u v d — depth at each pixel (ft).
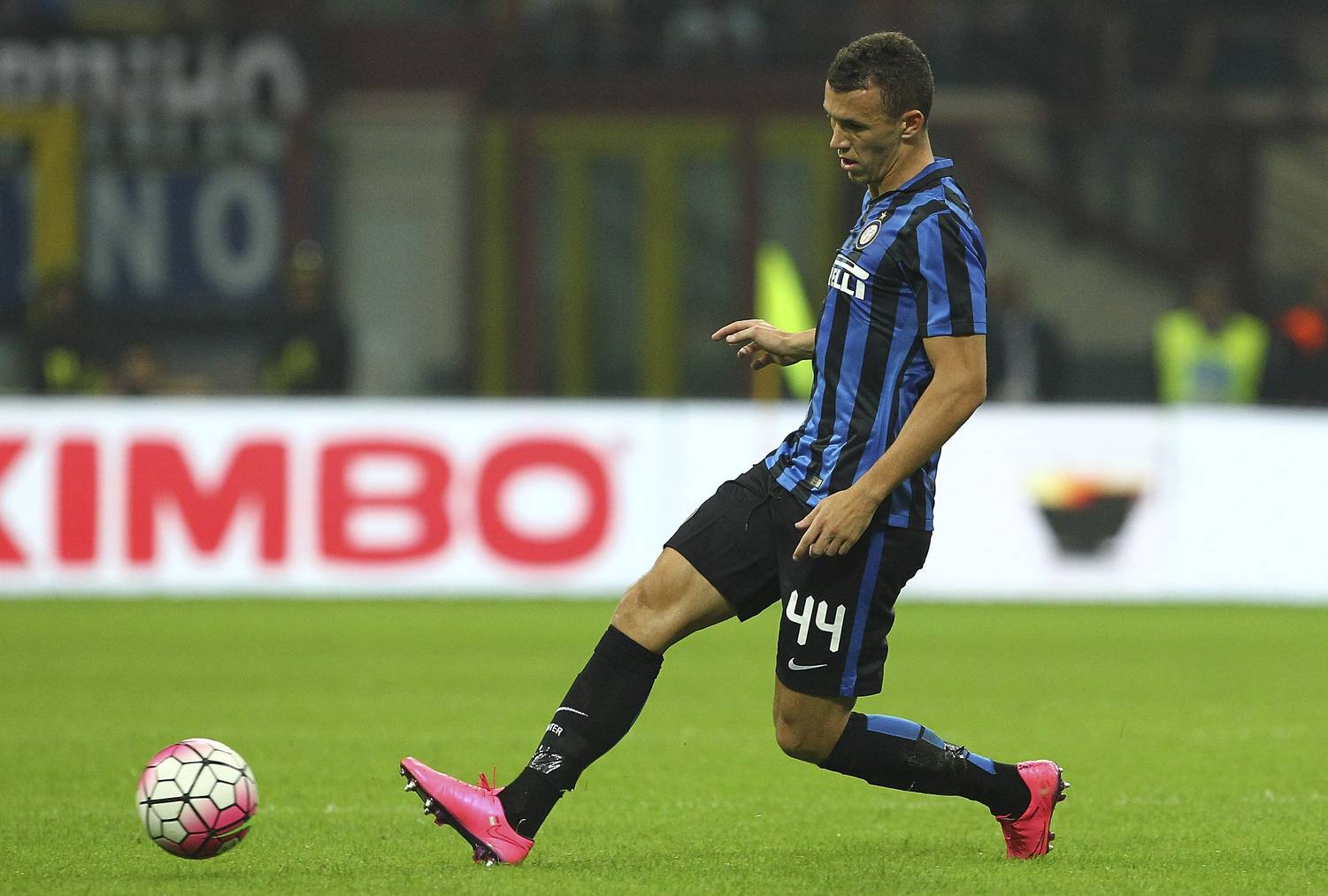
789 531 53.52
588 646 130.72
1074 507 165.58
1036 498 165.48
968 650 131.03
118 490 160.76
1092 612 157.89
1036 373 195.62
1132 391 265.34
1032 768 58.49
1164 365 197.67
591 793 74.43
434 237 257.34
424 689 108.68
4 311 246.06
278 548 161.07
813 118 249.96
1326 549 165.27
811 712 54.39
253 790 55.31
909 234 52.11
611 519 162.91
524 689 108.78
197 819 54.19
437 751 85.25
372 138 255.50
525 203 253.24
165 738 89.30
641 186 251.60
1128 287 265.54
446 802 54.70
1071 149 263.70
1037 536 165.48
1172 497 165.37
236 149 250.37
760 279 247.29
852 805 71.51
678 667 123.24
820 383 53.83
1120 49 261.65
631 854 60.29
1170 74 264.11
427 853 60.03
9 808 69.77
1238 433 165.27
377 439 161.48
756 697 106.93
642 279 252.62
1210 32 264.11
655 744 88.38
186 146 250.16
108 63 245.04
